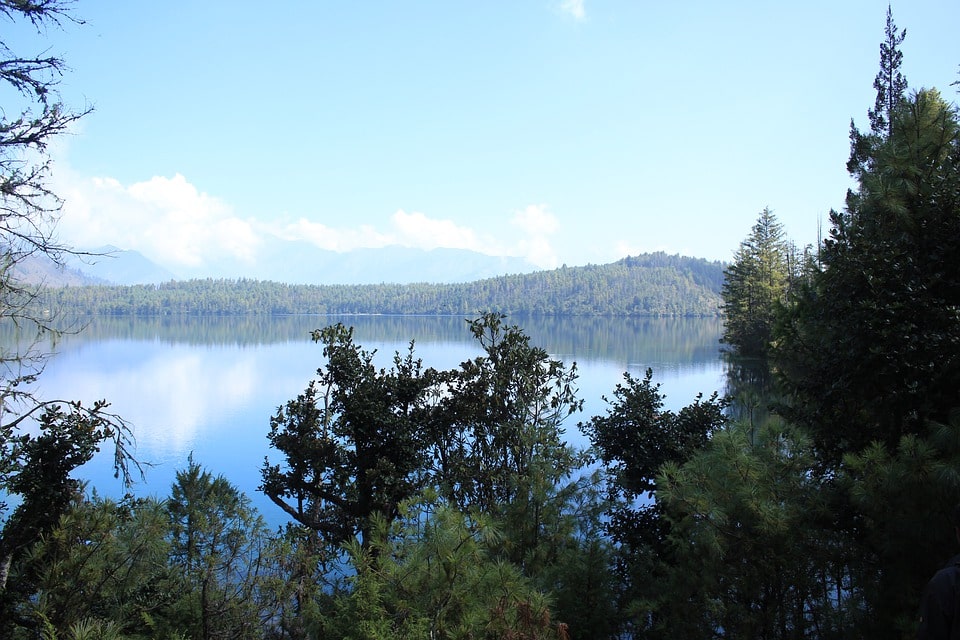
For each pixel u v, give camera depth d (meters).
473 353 60.56
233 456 24.27
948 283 5.46
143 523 6.05
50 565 5.22
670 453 8.70
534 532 6.26
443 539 4.04
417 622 3.84
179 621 5.89
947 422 5.04
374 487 9.78
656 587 6.05
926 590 2.53
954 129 5.80
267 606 6.16
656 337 101.06
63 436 6.11
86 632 3.78
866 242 6.11
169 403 38.16
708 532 4.87
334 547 9.11
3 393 6.55
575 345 80.25
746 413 7.39
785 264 62.41
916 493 4.12
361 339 92.06
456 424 11.02
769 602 4.89
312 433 10.34
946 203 5.61
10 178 6.52
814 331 6.75
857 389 5.98
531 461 6.86
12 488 5.73
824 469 6.26
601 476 6.87
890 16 18.84
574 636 5.36
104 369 57.06
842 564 4.79
